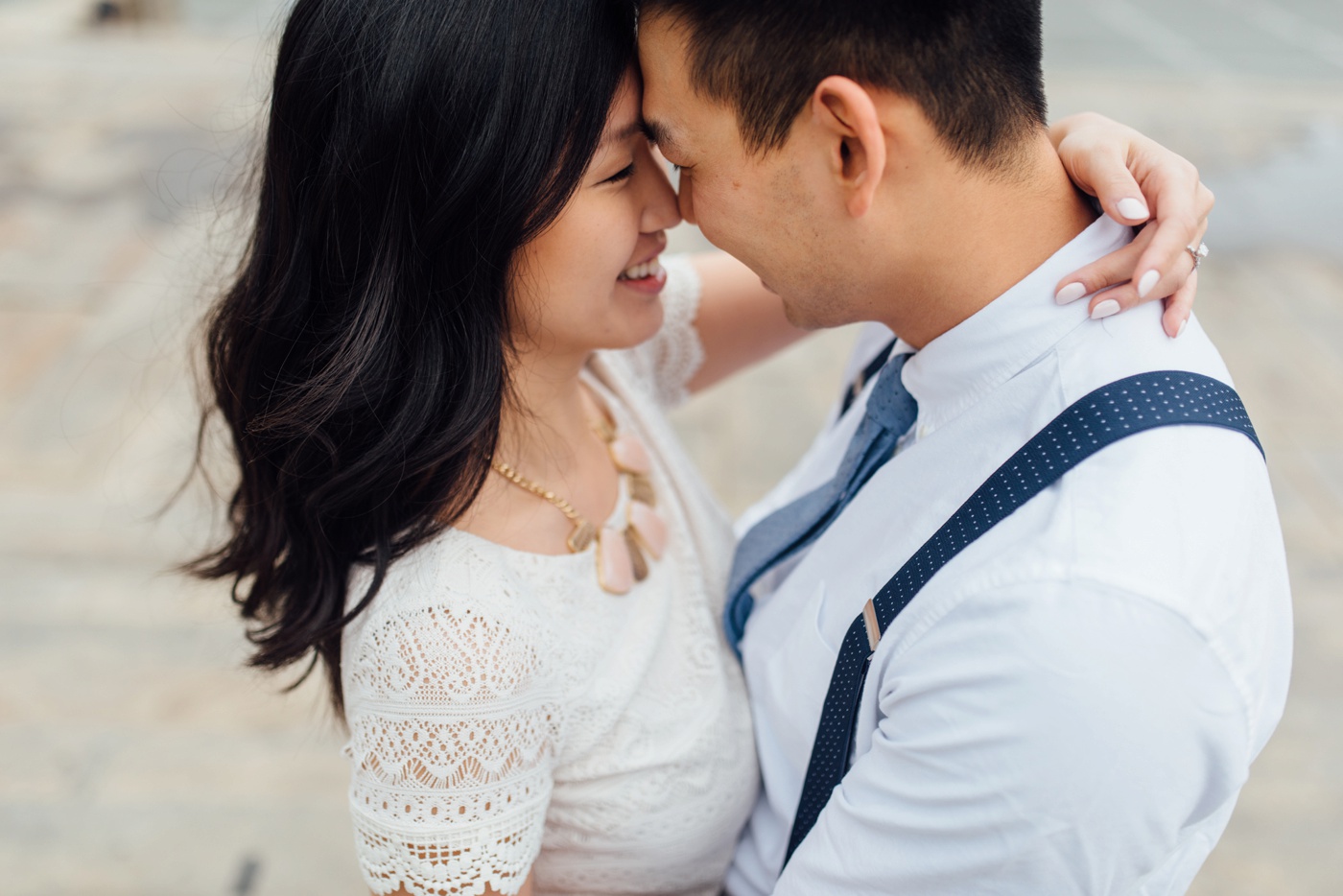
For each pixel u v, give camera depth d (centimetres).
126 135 570
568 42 89
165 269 431
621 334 108
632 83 95
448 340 98
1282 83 732
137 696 261
